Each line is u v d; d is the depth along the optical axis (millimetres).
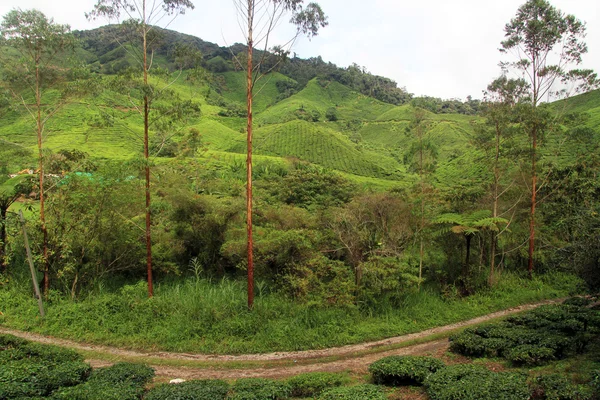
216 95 140250
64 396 8750
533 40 20078
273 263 17953
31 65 15961
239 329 13883
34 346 11969
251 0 14820
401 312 16141
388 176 71188
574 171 21859
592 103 55969
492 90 20609
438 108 130500
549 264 20234
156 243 19453
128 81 15617
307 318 14633
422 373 10250
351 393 9047
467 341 12445
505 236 21844
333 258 18516
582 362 10641
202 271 19344
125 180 17734
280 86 173625
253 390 9594
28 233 16625
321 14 14805
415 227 19125
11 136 38062
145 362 12297
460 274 19625
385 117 137625
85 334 13938
